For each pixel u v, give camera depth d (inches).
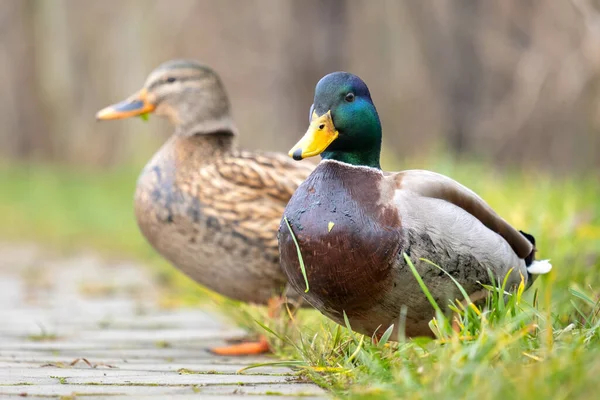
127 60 1705.2
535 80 1040.2
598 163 1026.1
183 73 406.0
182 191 372.8
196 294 492.1
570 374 202.4
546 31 1039.6
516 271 274.8
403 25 1379.2
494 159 1216.2
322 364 268.1
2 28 1914.4
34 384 268.5
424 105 1371.8
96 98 1779.0
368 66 1416.1
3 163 1828.2
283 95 1519.4
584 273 367.2
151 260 808.3
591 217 474.9
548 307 257.1
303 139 265.6
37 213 1214.9
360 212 254.7
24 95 1919.3
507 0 1202.6
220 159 384.5
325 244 253.9
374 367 239.9
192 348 373.4
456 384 204.7
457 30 1350.9
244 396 244.1
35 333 423.2
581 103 1009.5
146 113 414.0
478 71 1346.0
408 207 254.7
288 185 368.8
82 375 288.4
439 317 240.8
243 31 1603.1
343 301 257.8
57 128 1839.3
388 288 253.6
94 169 1706.4
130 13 1692.9
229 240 364.8
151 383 267.4
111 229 1067.9
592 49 875.4
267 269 363.9
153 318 481.7
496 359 227.0
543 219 450.9
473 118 1346.0
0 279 703.1
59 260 867.4
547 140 1125.1
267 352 355.9
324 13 1449.3
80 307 534.6
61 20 1812.3
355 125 264.7
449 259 255.6
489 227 272.5
